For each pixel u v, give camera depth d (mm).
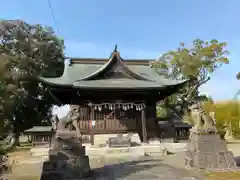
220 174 9578
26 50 30188
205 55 28641
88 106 21000
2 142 6809
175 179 9000
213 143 10891
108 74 22500
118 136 19906
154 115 22062
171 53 30141
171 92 24109
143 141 19938
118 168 11805
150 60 29703
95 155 16750
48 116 35281
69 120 10109
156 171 10680
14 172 11664
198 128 11320
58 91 20969
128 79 22781
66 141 9820
